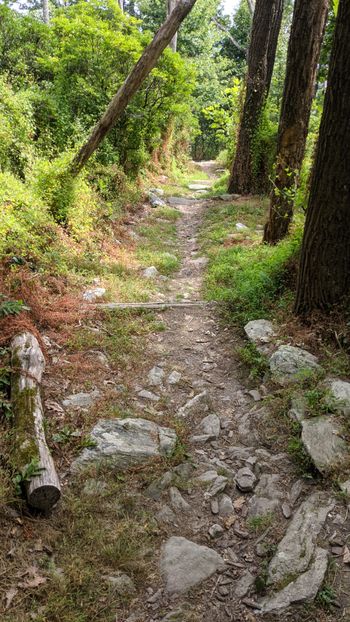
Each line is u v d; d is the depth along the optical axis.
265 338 4.80
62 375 4.20
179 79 11.88
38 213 6.48
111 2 11.24
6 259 5.39
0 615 2.27
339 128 4.06
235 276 6.59
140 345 5.01
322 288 4.57
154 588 2.55
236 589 2.53
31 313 4.90
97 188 9.81
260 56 12.48
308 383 3.95
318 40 6.65
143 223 10.22
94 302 5.76
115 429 3.57
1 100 8.29
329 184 4.25
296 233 6.01
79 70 11.02
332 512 2.88
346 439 3.34
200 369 4.71
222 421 3.92
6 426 3.28
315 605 2.38
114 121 7.44
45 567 2.55
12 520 2.74
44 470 2.88
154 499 3.10
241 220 10.48
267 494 3.14
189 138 23.52
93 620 2.36
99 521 2.87
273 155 12.99
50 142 9.29
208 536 2.87
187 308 6.02
